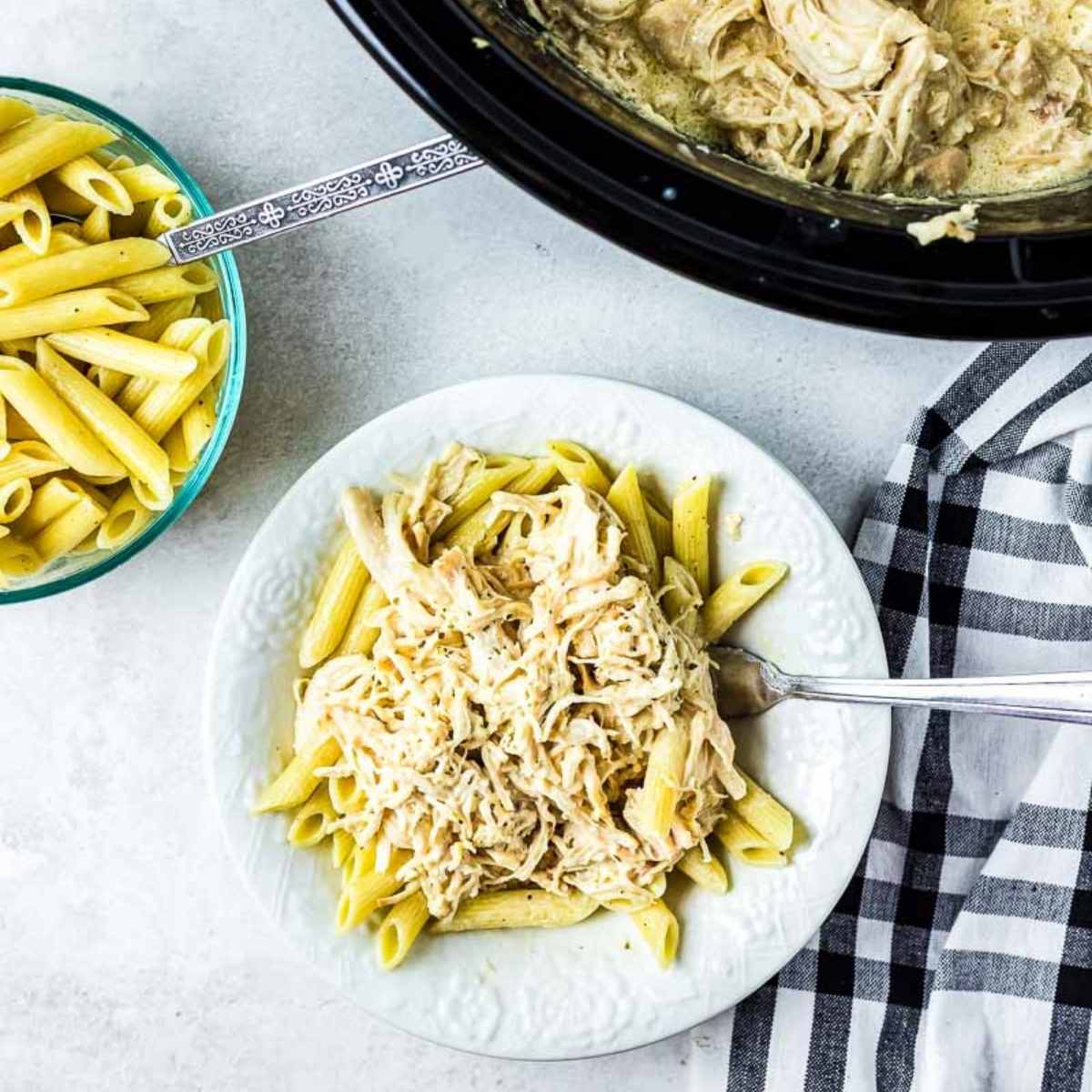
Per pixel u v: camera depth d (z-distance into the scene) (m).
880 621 0.79
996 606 0.80
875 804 0.76
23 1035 0.80
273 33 0.78
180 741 0.80
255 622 0.75
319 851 0.76
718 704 0.77
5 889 0.80
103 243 0.74
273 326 0.79
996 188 0.76
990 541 0.80
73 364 0.76
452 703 0.74
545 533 0.76
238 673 0.75
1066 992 0.79
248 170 0.79
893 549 0.79
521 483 0.76
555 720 0.74
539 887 0.76
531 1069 0.80
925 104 0.74
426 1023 0.75
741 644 0.77
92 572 0.75
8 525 0.75
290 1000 0.80
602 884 0.75
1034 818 0.79
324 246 0.79
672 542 0.77
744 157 0.75
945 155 0.75
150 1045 0.80
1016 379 0.78
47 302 0.74
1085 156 0.75
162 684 0.80
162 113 0.78
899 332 0.71
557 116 0.70
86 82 0.78
